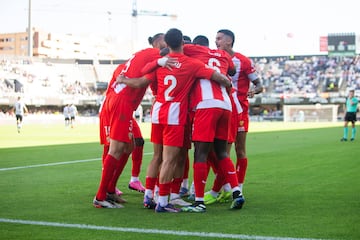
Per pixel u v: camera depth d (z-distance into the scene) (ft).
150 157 73.77
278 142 106.42
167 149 32.65
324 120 303.68
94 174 53.21
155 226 27.43
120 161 35.91
